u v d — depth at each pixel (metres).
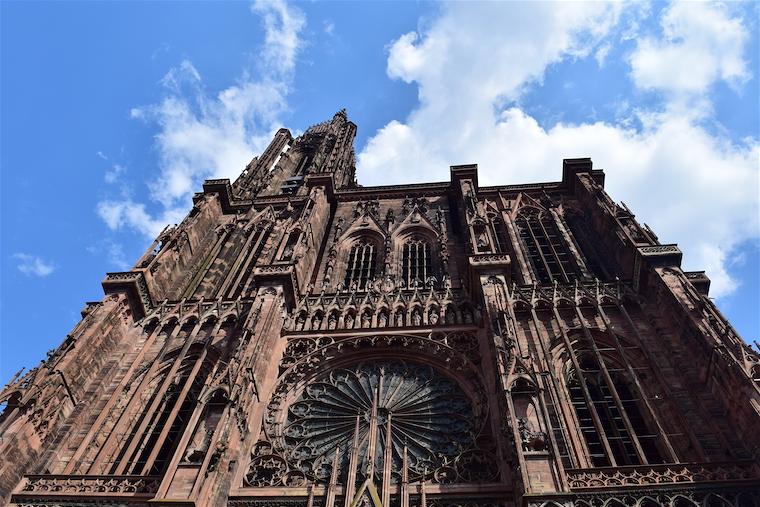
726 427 28.11
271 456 29.89
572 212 53.53
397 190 61.28
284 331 38.59
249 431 30.56
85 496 27.55
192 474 25.36
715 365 29.69
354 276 48.44
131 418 33.97
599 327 36.47
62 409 32.78
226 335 39.53
